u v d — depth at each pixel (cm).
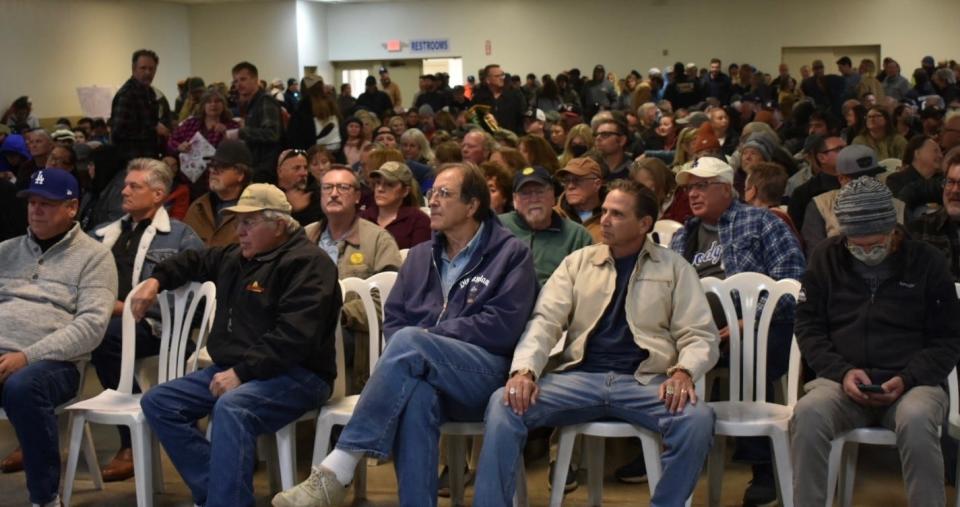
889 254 302
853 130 735
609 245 314
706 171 358
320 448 313
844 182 434
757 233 356
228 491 296
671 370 290
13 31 1394
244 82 684
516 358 295
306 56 1839
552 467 353
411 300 324
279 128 669
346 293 369
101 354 372
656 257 310
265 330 322
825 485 283
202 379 319
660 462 285
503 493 280
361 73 1942
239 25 1822
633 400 288
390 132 725
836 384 294
